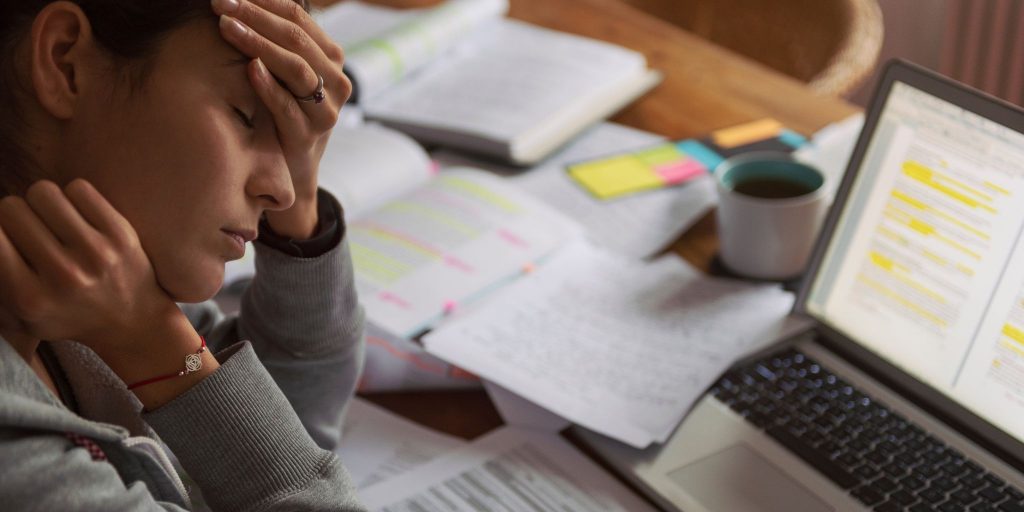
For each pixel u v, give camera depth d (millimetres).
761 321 971
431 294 1012
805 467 809
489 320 985
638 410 870
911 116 857
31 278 554
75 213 555
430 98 1366
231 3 579
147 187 574
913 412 859
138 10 550
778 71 1707
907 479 791
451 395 932
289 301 827
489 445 864
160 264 602
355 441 875
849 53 1533
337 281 833
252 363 654
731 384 901
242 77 599
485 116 1304
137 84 557
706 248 1113
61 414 531
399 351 939
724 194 1033
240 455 641
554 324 984
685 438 847
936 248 841
